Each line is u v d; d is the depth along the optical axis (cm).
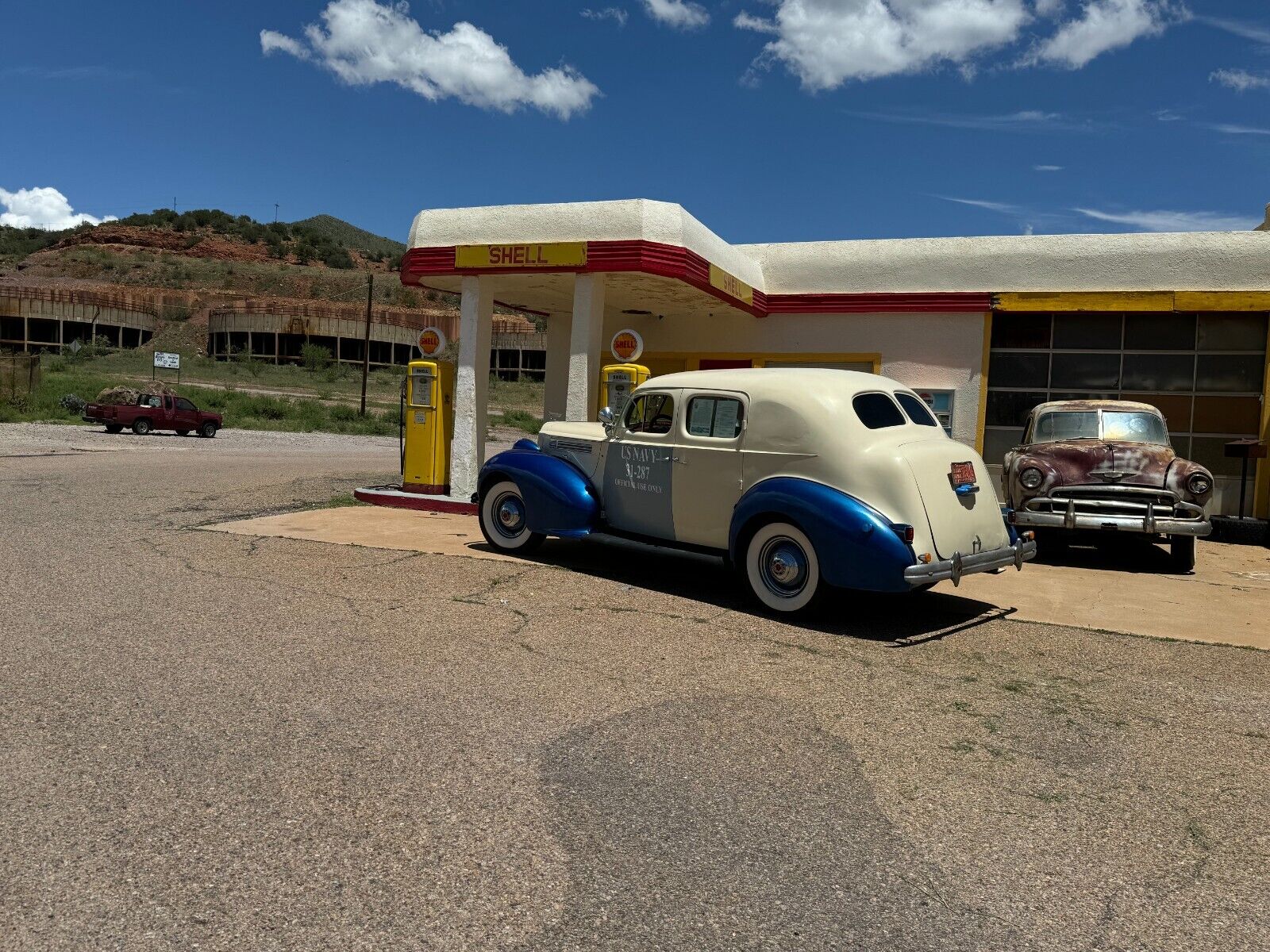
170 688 459
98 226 15588
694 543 747
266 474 1680
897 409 696
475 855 306
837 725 448
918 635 638
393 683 482
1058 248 1278
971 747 426
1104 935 273
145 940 252
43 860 292
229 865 293
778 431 682
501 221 1163
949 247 1319
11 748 379
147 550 826
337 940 255
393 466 2078
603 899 282
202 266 14500
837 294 1363
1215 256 1229
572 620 637
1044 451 992
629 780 373
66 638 538
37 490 1280
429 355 1294
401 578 746
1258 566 1012
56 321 9381
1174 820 354
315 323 9575
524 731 423
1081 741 438
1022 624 688
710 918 274
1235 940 272
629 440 792
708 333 1438
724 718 451
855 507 625
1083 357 1293
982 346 1310
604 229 1102
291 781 358
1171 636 665
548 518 830
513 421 5062
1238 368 1248
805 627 647
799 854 317
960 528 654
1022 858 320
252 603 642
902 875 305
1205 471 929
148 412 2989
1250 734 456
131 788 346
